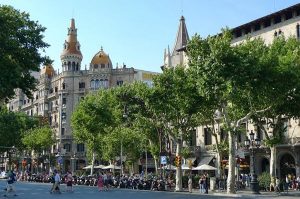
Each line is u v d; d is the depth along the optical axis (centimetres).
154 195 3806
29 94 3153
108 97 6988
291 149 5622
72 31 11419
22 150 11031
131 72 10312
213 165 6569
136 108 5328
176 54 8375
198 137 6956
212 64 3566
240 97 4038
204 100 4138
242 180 5303
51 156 10519
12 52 2886
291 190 4928
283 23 5975
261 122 4628
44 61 3161
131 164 7838
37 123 10594
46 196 3638
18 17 2984
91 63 10744
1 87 2730
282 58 3794
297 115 4388
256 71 3562
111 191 4572
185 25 8712
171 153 6144
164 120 4891
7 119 10119
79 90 10612
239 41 6469
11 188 3881
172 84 4522
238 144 6147
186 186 5350
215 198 3366
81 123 7050
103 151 7331
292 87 3844
